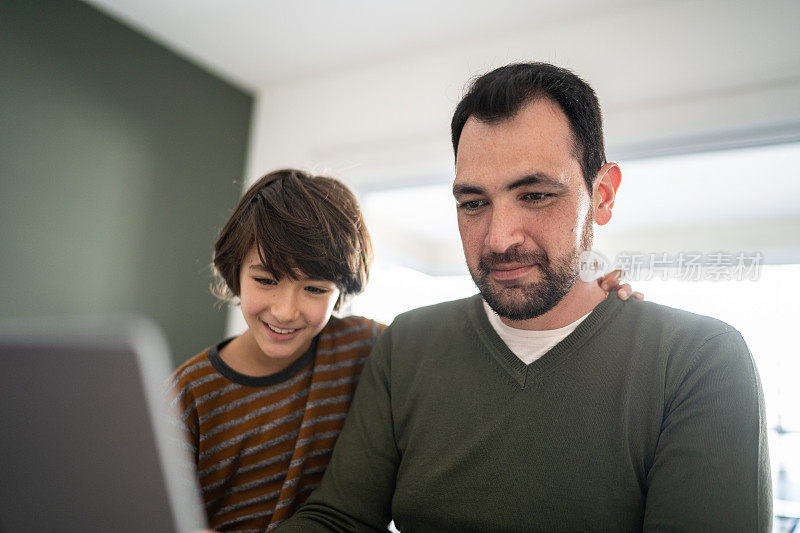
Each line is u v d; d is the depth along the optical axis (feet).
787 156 10.24
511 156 2.73
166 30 8.54
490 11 7.65
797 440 9.04
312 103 9.70
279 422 3.47
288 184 3.56
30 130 7.13
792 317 8.74
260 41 8.71
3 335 1.58
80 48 7.71
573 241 2.83
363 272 3.79
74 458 1.59
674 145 7.05
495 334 3.23
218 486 3.34
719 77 6.71
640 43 7.18
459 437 3.08
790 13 6.45
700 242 14.14
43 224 7.26
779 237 13.19
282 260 3.16
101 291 7.88
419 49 8.65
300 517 3.09
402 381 3.46
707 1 6.88
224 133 9.78
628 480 2.68
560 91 2.82
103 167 7.95
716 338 2.78
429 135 8.52
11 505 1.67
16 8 7.03
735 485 2.38
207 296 9.33
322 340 3.75
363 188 9.31
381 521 3.26
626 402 2.78
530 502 2.78
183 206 9.04
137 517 1.57
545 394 2.94
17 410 1.62
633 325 3.03
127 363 1.50
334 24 8.16
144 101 8.52
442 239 15.80
